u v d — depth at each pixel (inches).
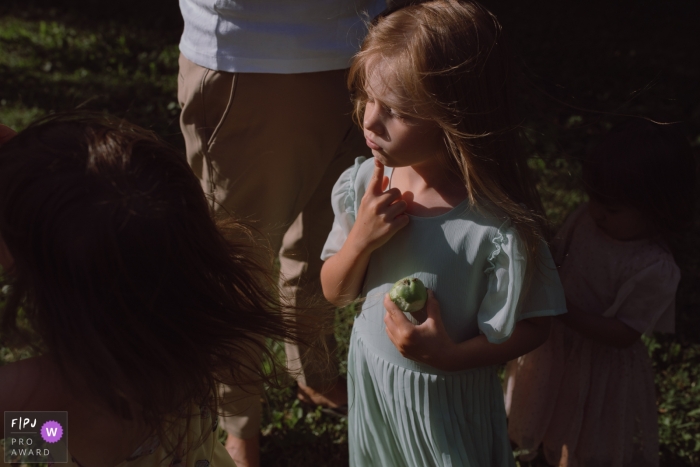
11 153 48.2
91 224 46.9
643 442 96.0
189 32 82.6
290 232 104.5
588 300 91.0
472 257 64.6
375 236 66.5
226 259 57.3
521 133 70.6
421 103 59.1
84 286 48.3
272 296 68.8
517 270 62.3
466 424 72.5
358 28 81.4
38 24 281.7
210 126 83.8
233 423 100.0
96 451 57.1
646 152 79.4
